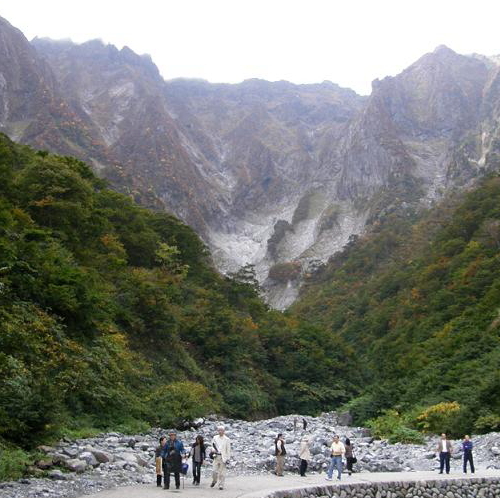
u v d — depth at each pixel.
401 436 34.72
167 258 64.75
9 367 21.73
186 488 16.59
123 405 31.14
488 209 105.75
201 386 43.91
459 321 64.44
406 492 19.06
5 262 29.14
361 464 23.69
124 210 68.81
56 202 44.97
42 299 30.41
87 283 35.19
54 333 29.23
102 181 71.44
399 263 157.12
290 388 67.50
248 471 21.22
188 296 62.78
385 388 50.50
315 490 17.39
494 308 59.81
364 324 118.12
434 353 57.72
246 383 57.16
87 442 22.28
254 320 79.56
